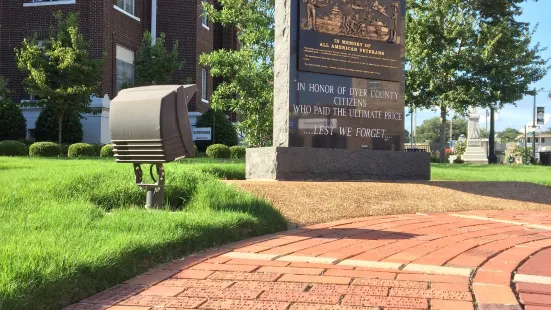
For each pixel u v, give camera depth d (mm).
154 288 3531
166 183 6992
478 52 28141
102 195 6492
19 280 3023
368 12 10953
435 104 29688
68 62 19344
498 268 4145
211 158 19359
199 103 27078
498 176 15016
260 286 3568
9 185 6531
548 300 3279
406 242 5219
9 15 23688
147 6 26422
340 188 8359
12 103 21594
